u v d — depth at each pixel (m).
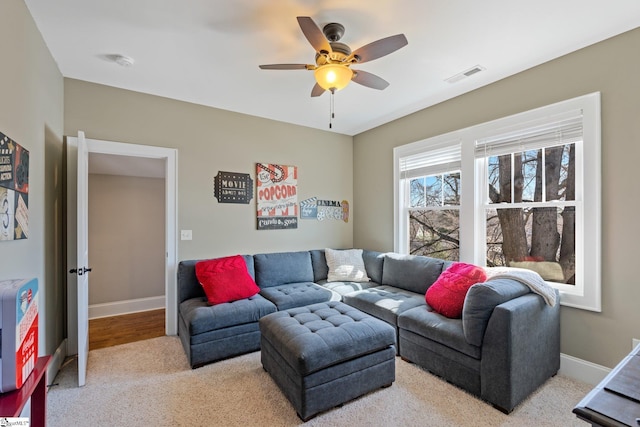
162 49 2.34
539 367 2.15
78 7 1.85
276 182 4.02
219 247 3.60
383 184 4.25
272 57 2.46
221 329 2.65
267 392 2.17
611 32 2.13
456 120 3.27
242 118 3.78
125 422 1.85
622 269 2.15
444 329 2.28
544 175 2.66
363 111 3.72
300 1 1.81
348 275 3.92
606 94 2.22
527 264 2.77
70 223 2.77
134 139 3.10
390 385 2.23
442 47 2.32
